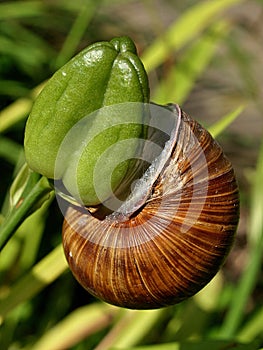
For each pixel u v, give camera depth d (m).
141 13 0.47
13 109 0.27
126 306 0.18
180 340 0.28
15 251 0.26
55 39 0.38
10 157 0.31
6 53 0.34
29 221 0.25
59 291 0.31
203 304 0.28
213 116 0.43
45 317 0.31
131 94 0.17
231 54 0.41
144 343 0.27
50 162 0.17
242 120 0.47
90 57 0.17
